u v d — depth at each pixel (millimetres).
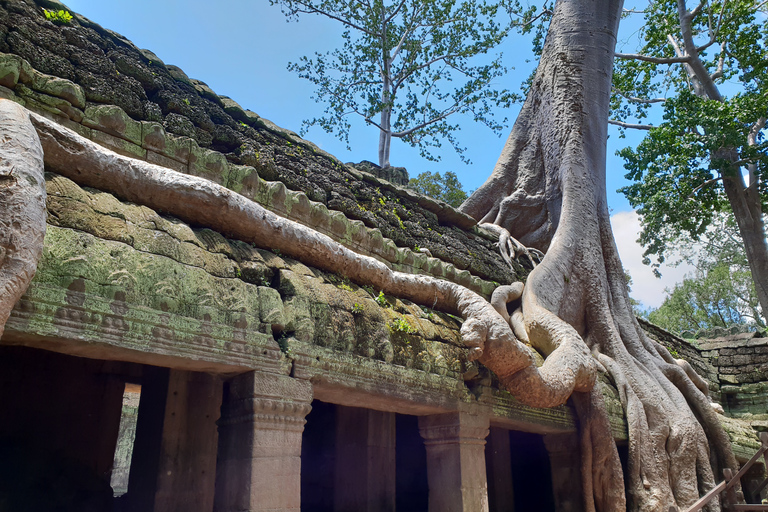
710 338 17312
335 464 6996
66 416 6020
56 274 3102
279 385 4098
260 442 3904
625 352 8750
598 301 9148
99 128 4281
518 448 9266
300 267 4855
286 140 6215
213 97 5547
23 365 5816
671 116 13516
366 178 7270
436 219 8320
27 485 5523
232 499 3857
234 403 4078
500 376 5809
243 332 3969
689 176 14023
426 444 5828
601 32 11789
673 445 7891
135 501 4914
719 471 8664
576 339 6965
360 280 5516
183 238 3949
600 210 10469
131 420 13430
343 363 4613
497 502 8242
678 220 14438
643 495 7375
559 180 10977
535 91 12617
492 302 7695
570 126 11016
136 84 4750
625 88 18297
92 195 3590
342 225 5992
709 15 15586
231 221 4402
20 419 5672
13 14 4059
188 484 4910
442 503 5500
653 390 8258
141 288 3469
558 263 9047
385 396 4922
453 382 5637
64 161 3582
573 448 7301
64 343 3137
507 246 9812
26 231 2809
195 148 4848
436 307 6270
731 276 25641
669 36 18016
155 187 4012
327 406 7406
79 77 4328
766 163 13859
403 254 6730
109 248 3412
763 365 15359
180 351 3580
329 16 16234
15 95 3846
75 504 5797
